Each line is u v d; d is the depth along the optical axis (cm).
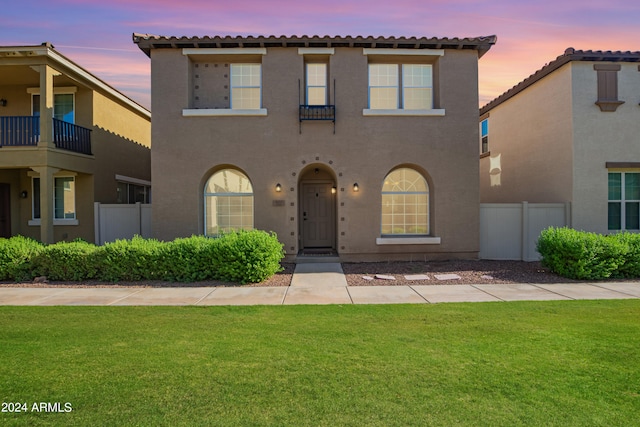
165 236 1184
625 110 1209
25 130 1282
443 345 510
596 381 406
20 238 1042
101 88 1457
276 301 766
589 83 1203
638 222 1219
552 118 1294
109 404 364
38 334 561
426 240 1195
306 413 347
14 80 1396
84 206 1442
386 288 880
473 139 1209
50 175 1230
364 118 1197
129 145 1706
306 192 1353
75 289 878
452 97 1206
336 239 1279
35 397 377
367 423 331
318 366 445
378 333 562
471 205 1210
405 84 1239
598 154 1202
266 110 1182
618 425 329
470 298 781
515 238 1241
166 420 337
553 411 350
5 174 1428
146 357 473
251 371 432
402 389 390
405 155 1200
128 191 1712
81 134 1388
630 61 1206
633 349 491
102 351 493
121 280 959
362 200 1195
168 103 1183
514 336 543
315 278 988
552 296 794
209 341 529
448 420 335
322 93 1230
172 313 677
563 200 1245
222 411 351
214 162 1185
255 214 1191
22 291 859
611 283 920
